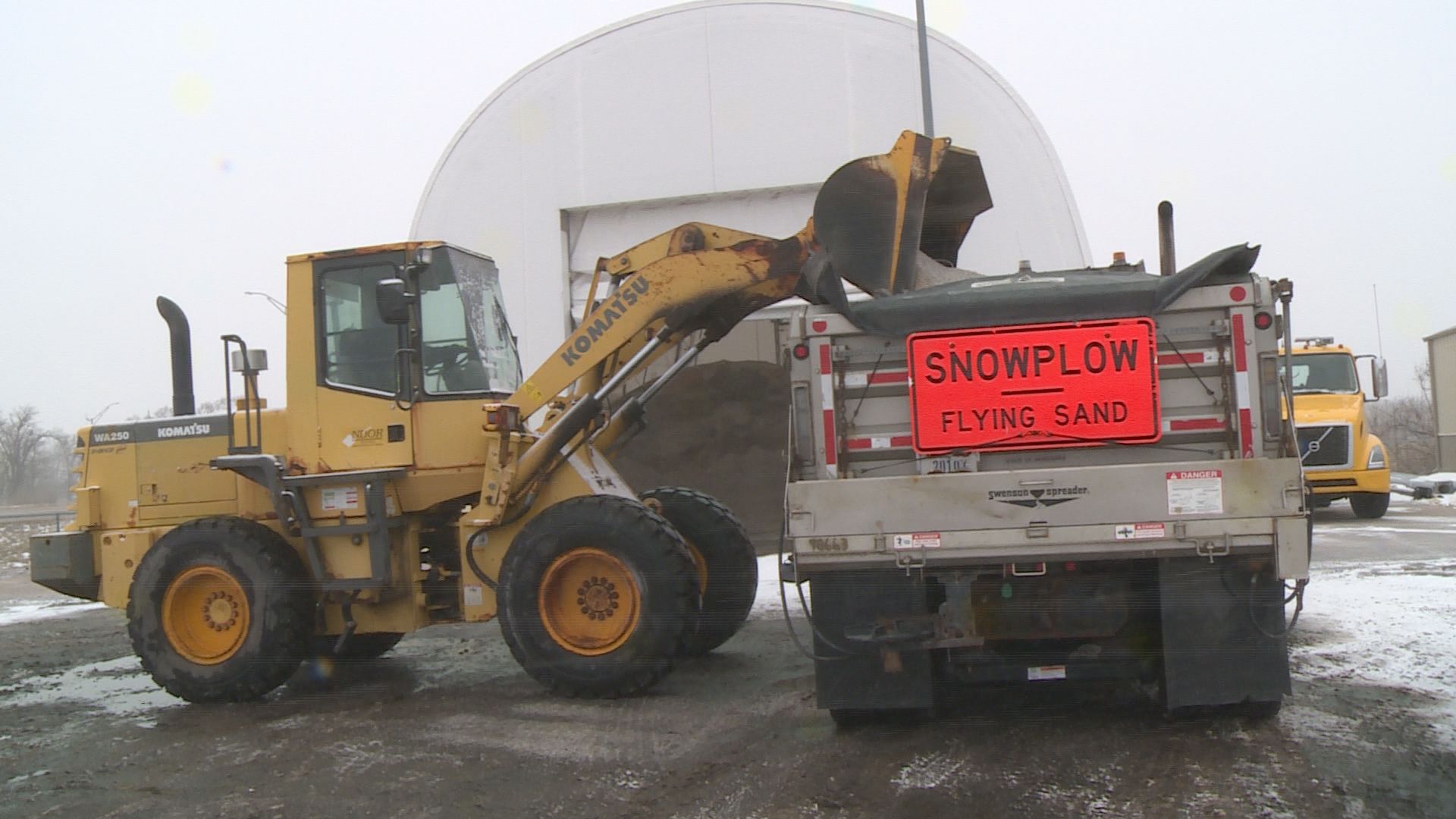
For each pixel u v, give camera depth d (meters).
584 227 14.36
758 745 5.59
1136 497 5.20
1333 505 20.42
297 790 5.20
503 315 8.21
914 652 5.57
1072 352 5.43
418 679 7.74
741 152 13.80
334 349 7.52
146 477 8.05
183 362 8.41
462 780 5.22
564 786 5.07
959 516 5.32
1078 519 5.23
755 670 7.43
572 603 6.79
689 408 14.54
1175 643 5.33
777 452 14.36
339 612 7.50
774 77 13.78
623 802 4.82
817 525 5.43
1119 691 6.30
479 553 7.23
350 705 6.98
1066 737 5.46
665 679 7.02
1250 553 5.14
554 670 6.70
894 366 5.57
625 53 14.10
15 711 7.22
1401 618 8.11
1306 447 16.33
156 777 5.53
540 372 7.29
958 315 5.48
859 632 5.51
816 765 5.22
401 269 7.47
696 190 13.88
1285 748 5.14
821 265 6.43
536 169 14.30
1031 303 5.45
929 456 5.51
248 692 7.12
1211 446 5.37
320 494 7.34
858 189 6.67
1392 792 4.53
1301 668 6.68
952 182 7.99
